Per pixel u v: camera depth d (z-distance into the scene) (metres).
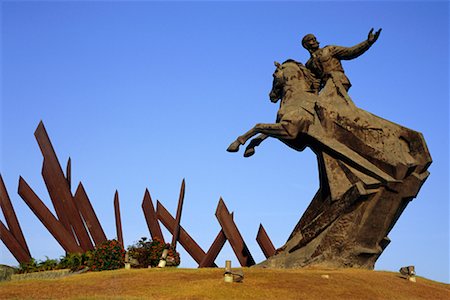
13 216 29.80
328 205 25.33
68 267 26.55
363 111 26.06
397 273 23.70
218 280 18.98
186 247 31.22
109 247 25.88
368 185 24.14
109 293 17.66
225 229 30.59
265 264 25.92
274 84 28.52
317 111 26.11
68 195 29.64
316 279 20.25
